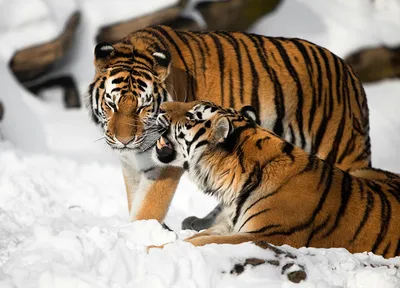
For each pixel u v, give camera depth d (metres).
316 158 9.20
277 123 11.70
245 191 9.02
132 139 10.13
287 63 11.77
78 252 7.60
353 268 8.06
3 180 12.67
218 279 7.68
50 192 13.04
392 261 8.47
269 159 9.04
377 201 9.09
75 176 14.56
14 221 10.33
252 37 11.80
